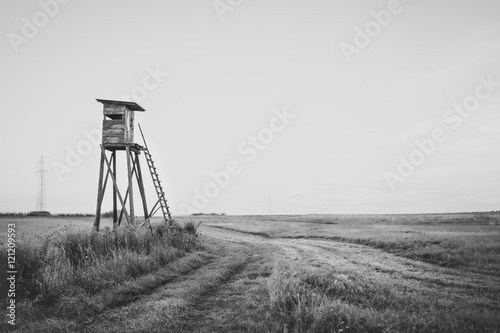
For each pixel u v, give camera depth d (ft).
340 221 181.78
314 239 110.83
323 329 27.07
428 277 49.14
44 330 27.50
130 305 34.53
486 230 103.30
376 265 59.06
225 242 92.63
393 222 159.84
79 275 38.09
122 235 56.49
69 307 31.94
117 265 43.86
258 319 29.91
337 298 34.76
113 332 27.58
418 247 73.51
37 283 34.24
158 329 27.84
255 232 136.15
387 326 27.14
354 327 27.30
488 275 50.39
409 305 32.86
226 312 32.78
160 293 38.83
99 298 34.47
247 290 40.32
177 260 55.83
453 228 114.62
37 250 39.37
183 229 81.87
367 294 36.04
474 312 30.35
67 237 46.68
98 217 71.26
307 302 31.81
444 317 29.17
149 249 56.85
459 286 43.98
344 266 57.57
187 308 33.60
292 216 244.83
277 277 37.09
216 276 47.09
